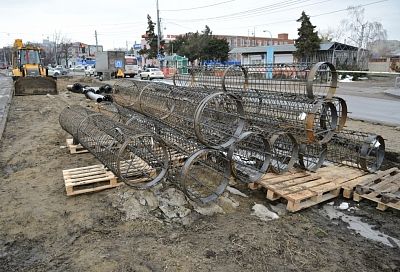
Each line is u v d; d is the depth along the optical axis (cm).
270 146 614
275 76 991
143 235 470
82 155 821
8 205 561
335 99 668
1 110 1509
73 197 585
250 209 554
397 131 994
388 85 2742
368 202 584
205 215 524
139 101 906
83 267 403
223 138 618
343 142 696
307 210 558
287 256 429
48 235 474
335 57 3962
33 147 895
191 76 1170
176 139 695
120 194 568
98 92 1817
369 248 454
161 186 594
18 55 2330
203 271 395
